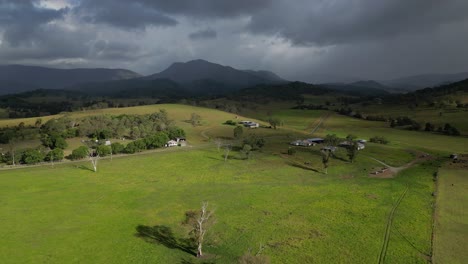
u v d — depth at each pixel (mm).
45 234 62406
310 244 61531
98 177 102250
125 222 69750
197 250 58344
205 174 109125
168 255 56656
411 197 89938
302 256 57062
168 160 127438
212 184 98438
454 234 66875
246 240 62781
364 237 64812
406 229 68875
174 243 61719
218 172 111938
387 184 102438
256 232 66312
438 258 57219
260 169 117062
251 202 83562
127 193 87938
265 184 99500
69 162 122562
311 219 73375
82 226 66812
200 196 87500
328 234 65938
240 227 68562
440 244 62375
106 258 54875
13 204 76812
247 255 49906
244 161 128500
